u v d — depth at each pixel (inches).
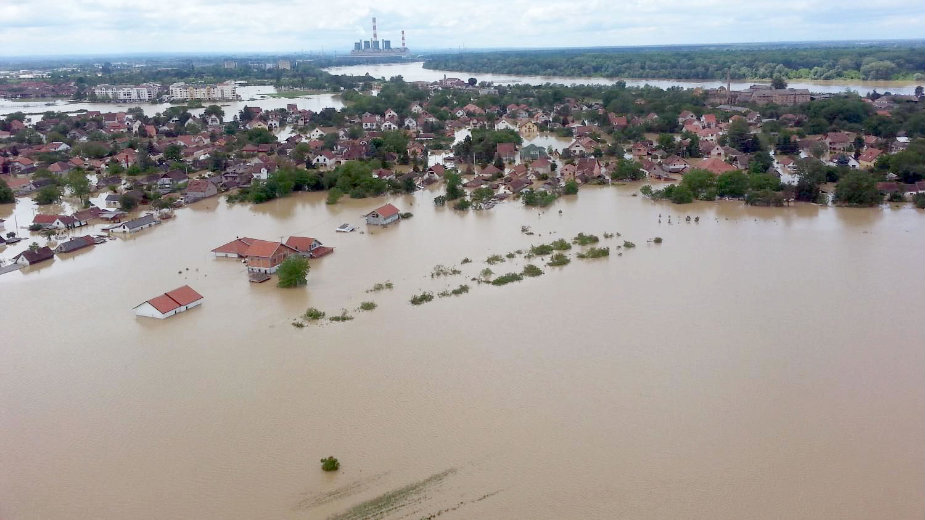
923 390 2349.9
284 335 2837.1
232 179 5925.2
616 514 1779.0
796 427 2149.4
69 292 3388.3
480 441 2087.8
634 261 3725.4
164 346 2755.9
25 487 1926.7
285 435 2132.1
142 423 2212.1
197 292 3260.3
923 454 2011.6
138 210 5093.5
